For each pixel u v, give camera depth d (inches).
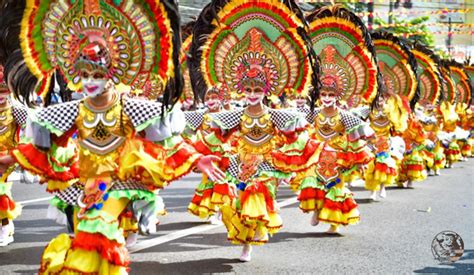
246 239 239.8
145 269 228.1
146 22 172.9
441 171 631.2
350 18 325.7
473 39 1417.3
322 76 319.6
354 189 464.8
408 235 293.9
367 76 329.1
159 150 176.7
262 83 239.8
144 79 177.6
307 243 276.2
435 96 575.5
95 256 167.3
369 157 301.4
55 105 176.9
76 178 193.0
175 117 178.1
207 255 251.8
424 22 1193.4
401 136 472.4
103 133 175.5
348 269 231.6
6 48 176.1
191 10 706.8
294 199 409.1
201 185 314.5
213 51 260.8
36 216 335.9
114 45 174.2
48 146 179.2
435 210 367.9
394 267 235.0
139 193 175.3
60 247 170.4
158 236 288.4
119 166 175.3
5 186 260.5
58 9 175.6
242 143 246.4
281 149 248.5
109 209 172.4
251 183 241.3
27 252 252.2
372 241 280.8
